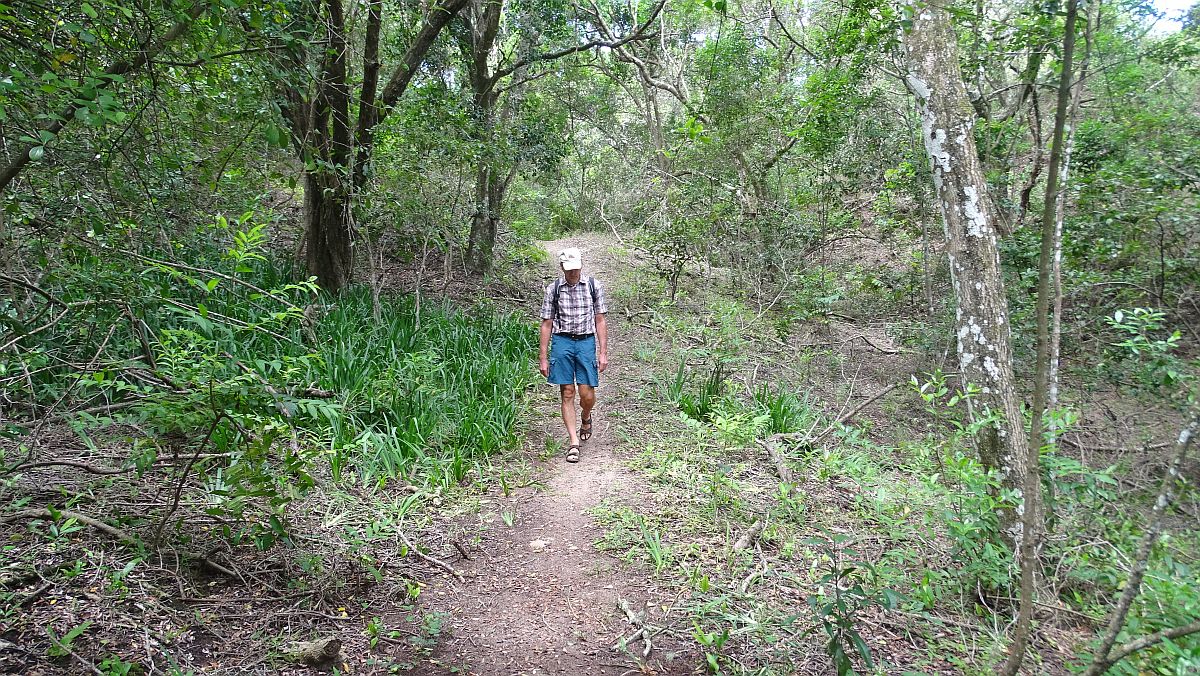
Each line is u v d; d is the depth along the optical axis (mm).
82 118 3107
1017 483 3854
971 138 4145
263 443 3020
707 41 14938
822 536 4281
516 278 13336
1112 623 2455
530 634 3281
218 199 7082
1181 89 11172
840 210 12469
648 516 4504
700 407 6496
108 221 4988
